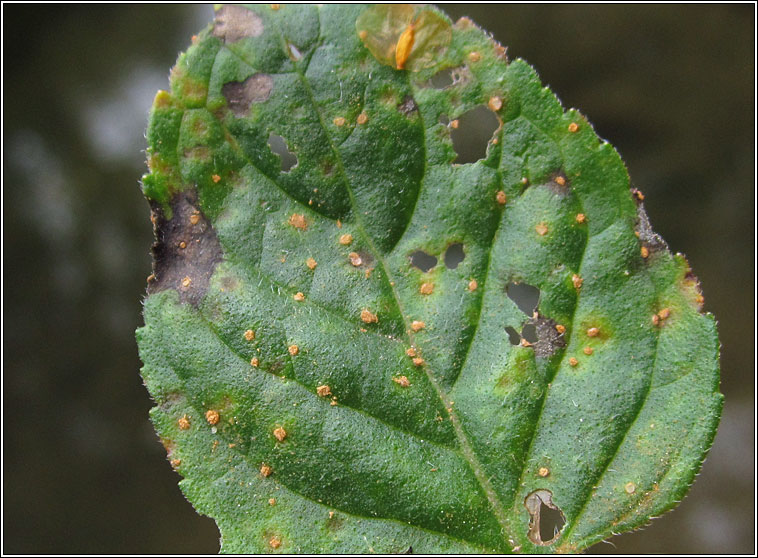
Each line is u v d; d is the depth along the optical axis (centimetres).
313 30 5
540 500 5
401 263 5
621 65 14
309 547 5
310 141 5
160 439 5
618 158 5
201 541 13
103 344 14
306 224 5
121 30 15
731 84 14
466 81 5
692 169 14
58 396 13
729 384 14
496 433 5
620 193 5
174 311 5
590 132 5
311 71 5
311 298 5
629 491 5
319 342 5
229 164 5
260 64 5
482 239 5
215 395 5
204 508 5
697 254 14
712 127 14
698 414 5
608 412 5
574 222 5
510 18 14
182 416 5
